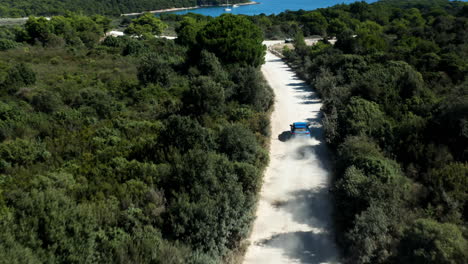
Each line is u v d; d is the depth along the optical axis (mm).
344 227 12703
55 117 22781
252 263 11586
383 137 17391
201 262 10125
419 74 27109
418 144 16484
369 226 10914
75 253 9133
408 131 17734
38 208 9852
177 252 10031
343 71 31375
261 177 16453
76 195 12820
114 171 14695
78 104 25938
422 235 9648
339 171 15734
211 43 36719
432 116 18547
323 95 29406
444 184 13383
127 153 16547
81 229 9734
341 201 13117
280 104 29062
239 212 12383
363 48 38906
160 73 29875
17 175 15016
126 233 10875
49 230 9312
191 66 35188
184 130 16391
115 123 21141
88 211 10562
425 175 14641
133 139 18422
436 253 9016
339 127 19828
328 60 35312
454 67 29375
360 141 16312
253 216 13664
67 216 9828
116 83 30750
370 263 10508
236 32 38062
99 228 10562
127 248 9930
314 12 82875
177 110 23438
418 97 22188
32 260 8336
